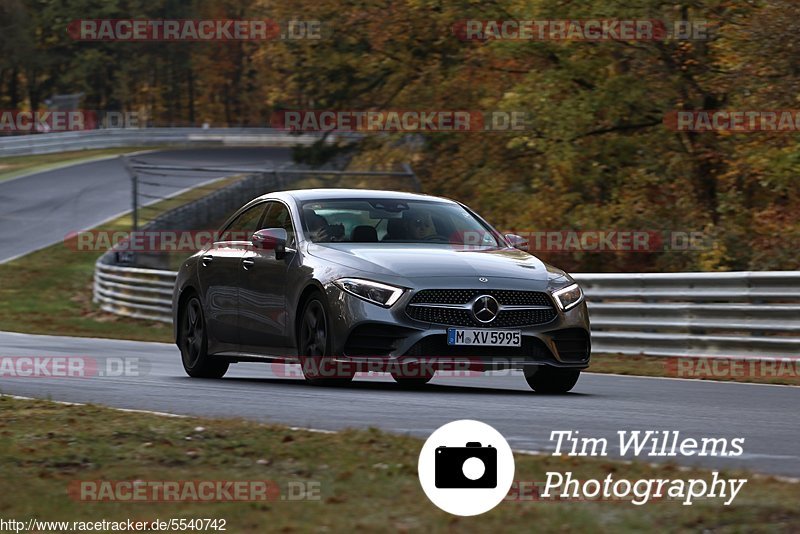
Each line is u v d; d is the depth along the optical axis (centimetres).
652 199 8769
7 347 5634
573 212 8625
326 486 1728
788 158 7119
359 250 3362
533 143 8662
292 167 13738
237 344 3700
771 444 2325
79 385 3525
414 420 2594
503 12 9400
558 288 3294
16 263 11919
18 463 1986
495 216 9481
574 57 8606
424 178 10562
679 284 5184
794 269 6950
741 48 7462
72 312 9562
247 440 2156
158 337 7294
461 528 1450
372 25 10475
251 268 3631
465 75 10069
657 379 4122
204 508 1616
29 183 16675
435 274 3198
